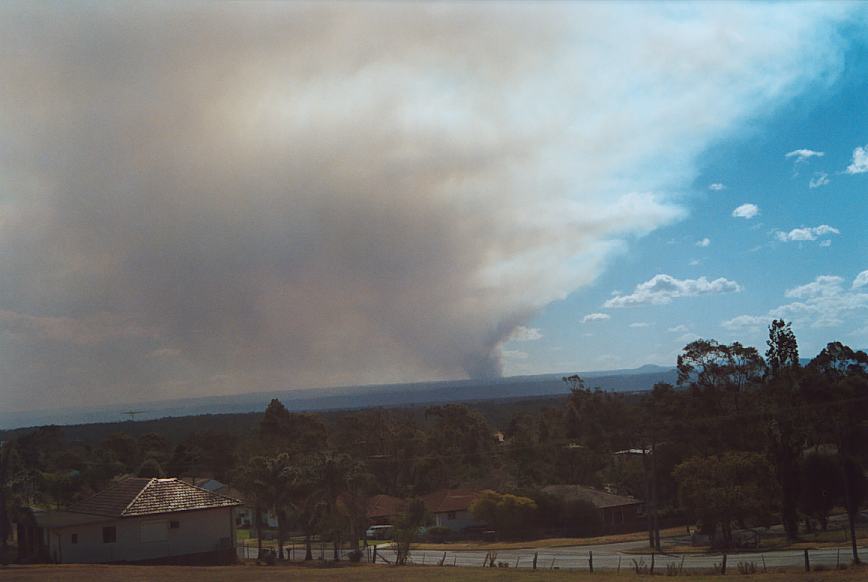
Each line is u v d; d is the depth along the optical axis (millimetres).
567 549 61312
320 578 32594
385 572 35469
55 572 34250
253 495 63062
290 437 119000
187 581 31125
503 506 79500
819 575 31016
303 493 61219
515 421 132625
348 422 124312
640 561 46219
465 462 116500
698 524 63469
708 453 75688
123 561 45750
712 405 78062
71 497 85250
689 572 35906
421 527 80875
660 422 81062
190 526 48625
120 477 94188
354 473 65312
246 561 52500
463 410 128625
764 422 67688
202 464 121688
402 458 113500
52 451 107688
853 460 62125
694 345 79625
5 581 30844
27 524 48781
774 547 51875
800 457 63812
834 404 63781
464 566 44500
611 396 115562
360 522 69938
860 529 60000
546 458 105125
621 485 96625
